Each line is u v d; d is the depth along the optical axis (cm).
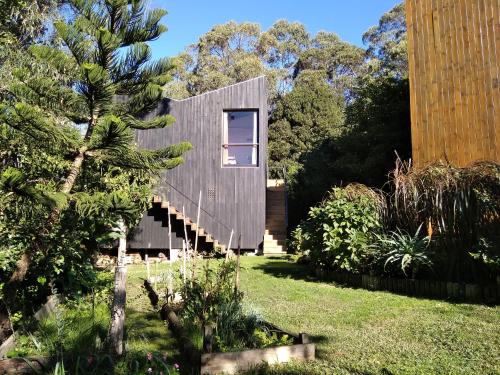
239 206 1235
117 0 430
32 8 839
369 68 2862
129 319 490
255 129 1255
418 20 970
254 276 826
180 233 1215
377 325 464
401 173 752
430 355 364
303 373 329
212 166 1247
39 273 468
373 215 732
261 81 1261
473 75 864
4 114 382
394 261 650
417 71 964
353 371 331
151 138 1251
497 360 346
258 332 403
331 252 754
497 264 541
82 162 444
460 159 876
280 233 1412
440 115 915
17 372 310
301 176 1981
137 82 462
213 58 3150
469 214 596
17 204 384
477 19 865
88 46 430
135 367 311
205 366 329
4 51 725
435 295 603
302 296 627
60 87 441
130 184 780
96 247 634
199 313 435
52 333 394
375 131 1412
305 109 2561
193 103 1262
